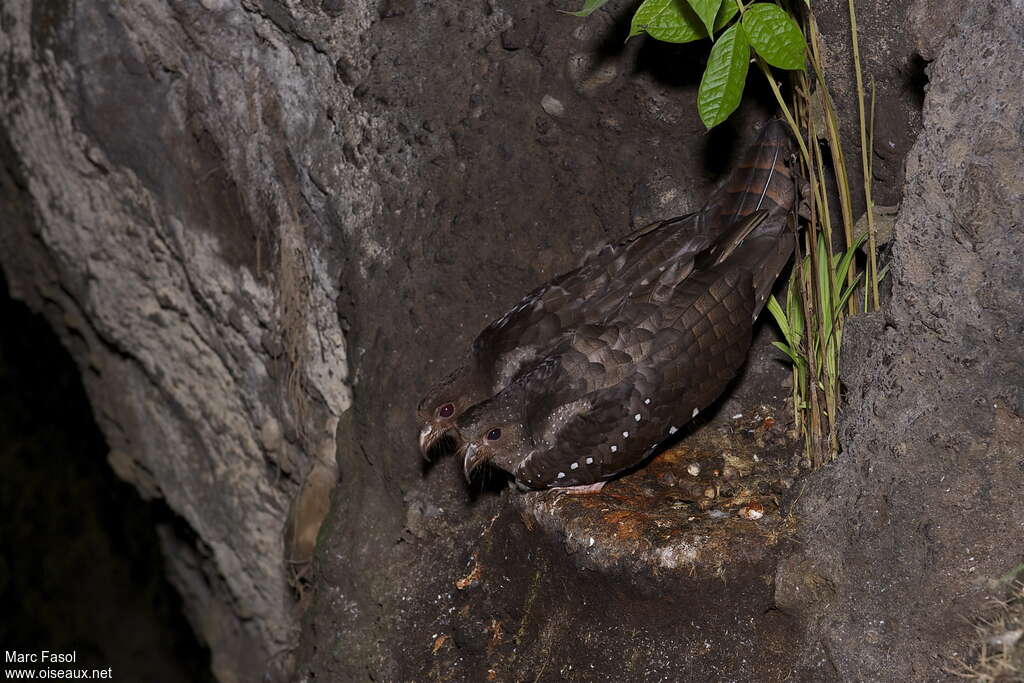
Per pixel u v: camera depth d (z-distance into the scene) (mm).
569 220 5188
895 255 3932
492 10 5000
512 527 4914
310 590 6203
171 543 8742
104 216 6832
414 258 5344
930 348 3844
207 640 8758
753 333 5098
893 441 3932
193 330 6844
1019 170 3533
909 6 3941
